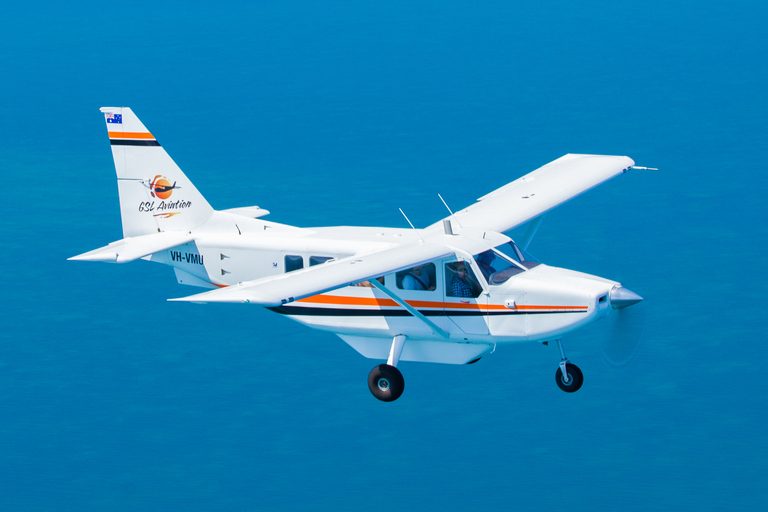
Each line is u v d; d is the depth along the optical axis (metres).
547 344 51.06
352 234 55.06
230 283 58.09
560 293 48.06
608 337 49.06
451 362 52.81
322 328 55.16
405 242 51.62
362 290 52.91
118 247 58.78
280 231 57.09
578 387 50.44
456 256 50.00
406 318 52.22
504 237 51.78
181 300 42.12
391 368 51.75
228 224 58.53
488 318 50.06
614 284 48.44
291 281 44.47
